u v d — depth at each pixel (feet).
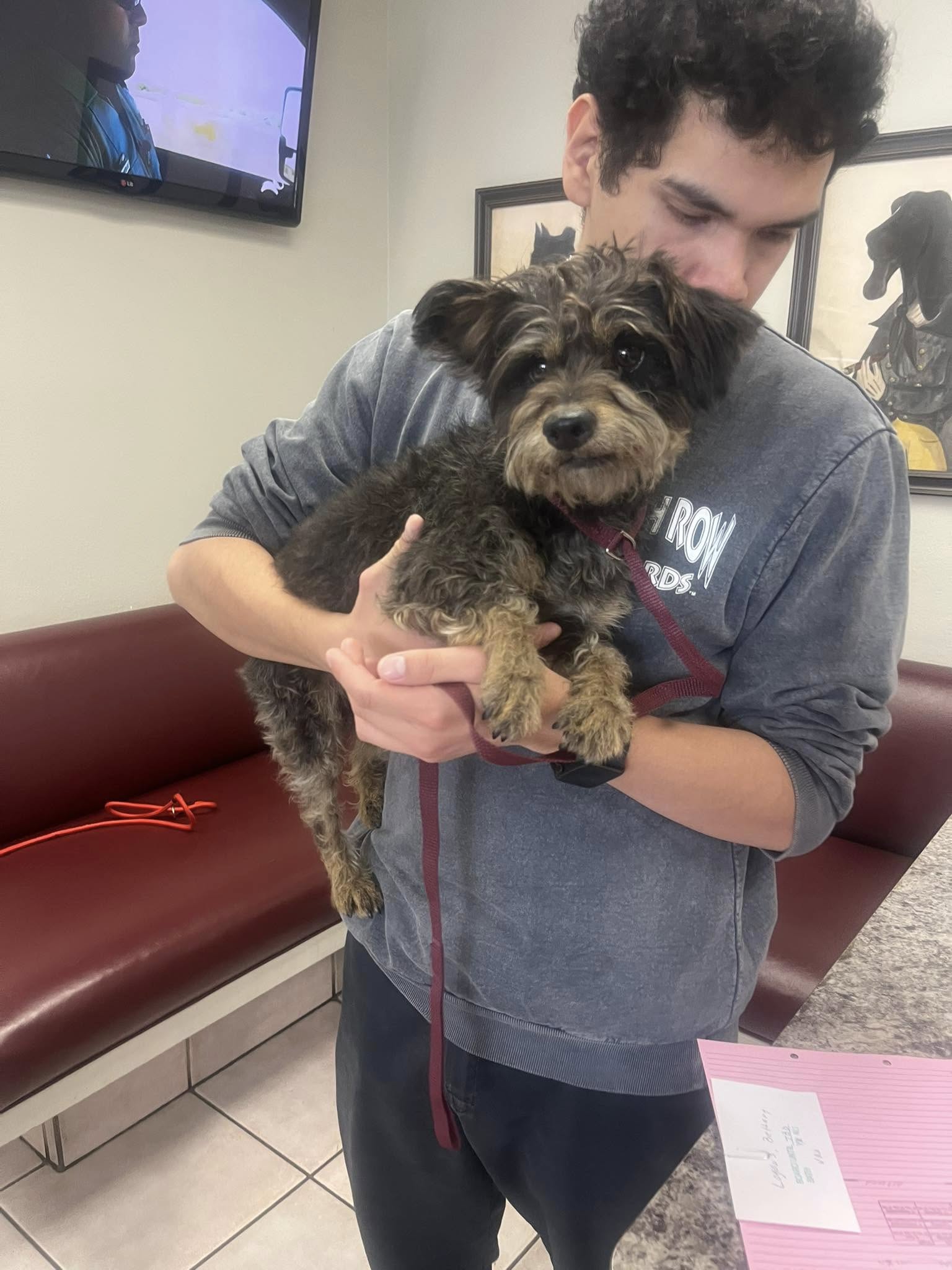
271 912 8.41
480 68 12.26
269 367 12.45
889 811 10.04
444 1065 4.28
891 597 3.66
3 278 9.49
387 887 4.71
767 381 3.72
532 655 3.60
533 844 3.86
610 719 3.41
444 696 3.30
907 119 9.70
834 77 3.18
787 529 3.47
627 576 3.94
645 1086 3.91
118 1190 7.82
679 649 3.60
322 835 6.52
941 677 9.99
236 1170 8.07
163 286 10.93
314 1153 8.29
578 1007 3.91
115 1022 7.25
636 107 3.47
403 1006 4.61
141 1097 8.51
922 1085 2.81
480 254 12.72
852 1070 2.86
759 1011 7.75
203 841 9.22
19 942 7.41
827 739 3.71
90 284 10.22
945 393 9.95
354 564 4.59
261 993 8.77
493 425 4.31
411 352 4.77
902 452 3.68
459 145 12.75
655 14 3.28
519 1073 4.08
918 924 4.00
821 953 8.00
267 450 5.23
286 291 12.45
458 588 3.86
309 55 11.34
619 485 3.78
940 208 9.55
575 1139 4.03
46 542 10.43
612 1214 4.13
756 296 4.16
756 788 3.51
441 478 4.34
